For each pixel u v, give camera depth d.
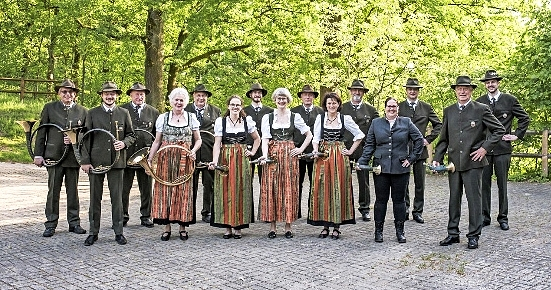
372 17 13.48
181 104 6.47
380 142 6.43
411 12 14.93
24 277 5.07
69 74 24.97
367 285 4.84
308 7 13.85
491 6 17.34
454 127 6.28
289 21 14.28
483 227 7.15
